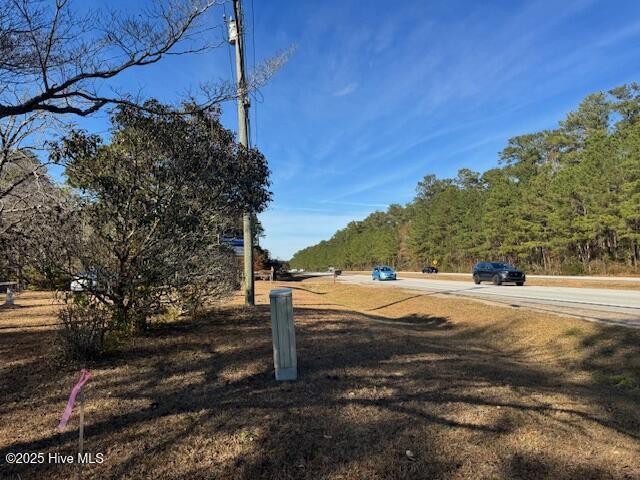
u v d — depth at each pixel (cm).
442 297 2023
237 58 1243
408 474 337
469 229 6194
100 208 726
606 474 347
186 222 761
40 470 335
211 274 1034
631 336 885
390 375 595
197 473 333
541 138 6369
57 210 705
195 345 752
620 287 2378
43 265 695
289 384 546
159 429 408
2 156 786
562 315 1195
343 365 643
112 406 466
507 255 5531
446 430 414
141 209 736
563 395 556
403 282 3922
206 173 771
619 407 525
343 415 444
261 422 424
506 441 395
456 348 895
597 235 4097
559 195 4162
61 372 588
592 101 5666
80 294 715
